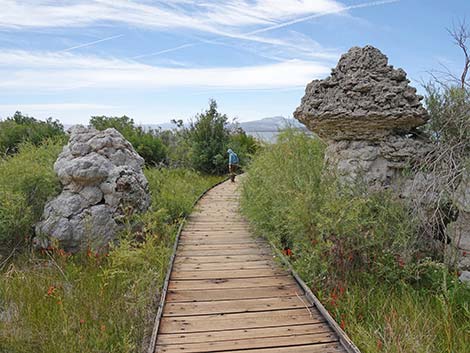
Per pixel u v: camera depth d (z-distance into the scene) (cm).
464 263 490
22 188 679
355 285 461
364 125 585
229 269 559
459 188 505
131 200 695
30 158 852
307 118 629
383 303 427
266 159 894
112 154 751
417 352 331
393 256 485
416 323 374
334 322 381
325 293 462
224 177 1805
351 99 587
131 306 444
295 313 419
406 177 568
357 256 490
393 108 569
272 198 698
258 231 729
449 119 566
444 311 387
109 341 385
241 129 2156
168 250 604
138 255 548
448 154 545
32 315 425
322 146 839
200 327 388
